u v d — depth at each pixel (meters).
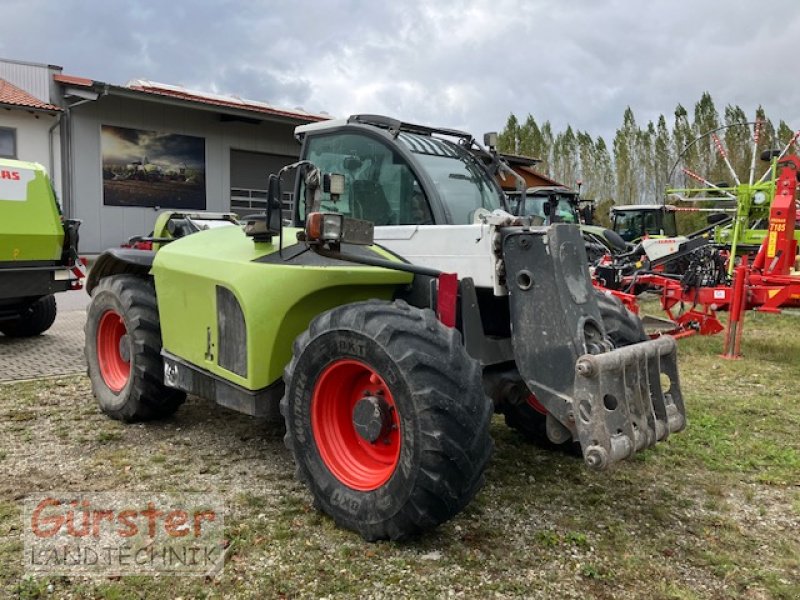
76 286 7.58
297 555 2.72
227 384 3.58
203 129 19.48
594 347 2.77
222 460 3.77
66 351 6.97
